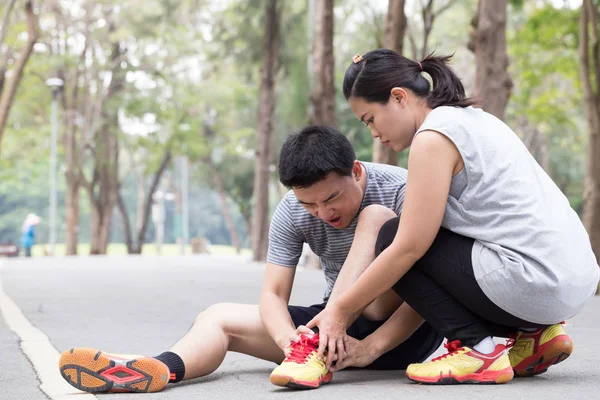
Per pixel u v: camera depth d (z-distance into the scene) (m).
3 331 5.14
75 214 29.86
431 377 2.80
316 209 2.92
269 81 21.25
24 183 50.91
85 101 29.47
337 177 2.83
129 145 29.75
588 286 2.73
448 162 2.69
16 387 3.08
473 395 2.60
